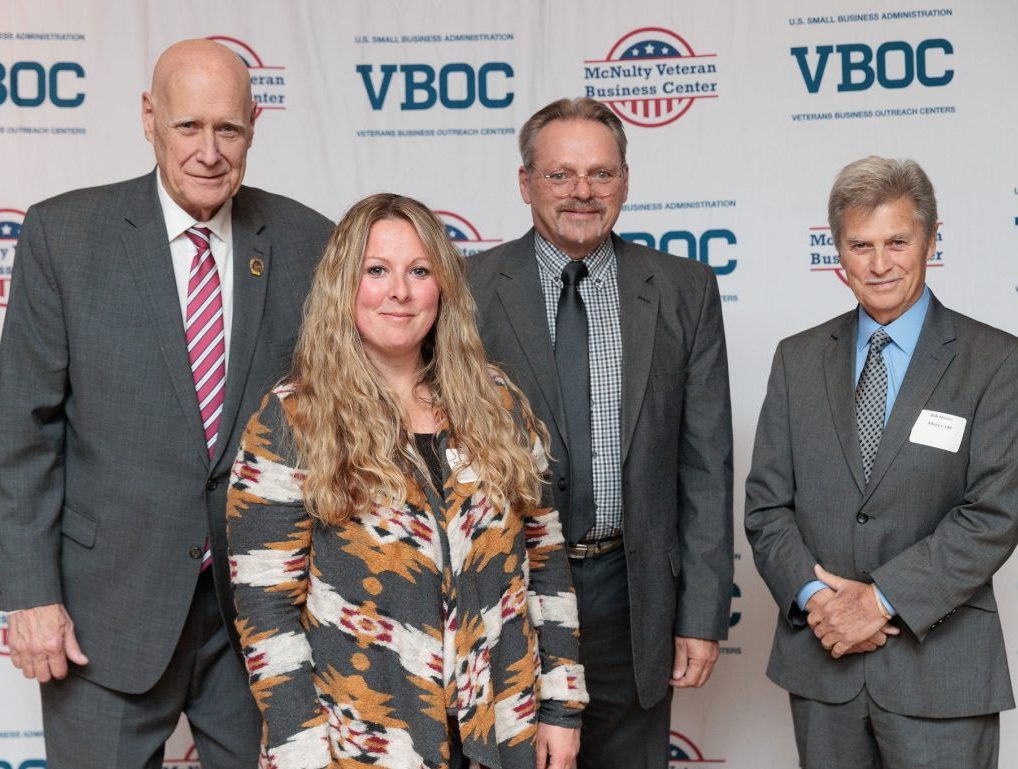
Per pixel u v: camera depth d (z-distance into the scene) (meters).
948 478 2.08
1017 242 3.12
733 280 3.22
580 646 2.30
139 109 3.21
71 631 2.03
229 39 3.23
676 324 2.33
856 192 2.08
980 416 2.07
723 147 3.21
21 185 3.19
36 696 3.19
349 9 3.25
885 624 2.06
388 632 1.65
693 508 2.35
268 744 1.65
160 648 2.02
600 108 2.30
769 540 2.23
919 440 2.08
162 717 2.10
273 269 2.13
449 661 1.67
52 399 2.01
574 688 1.88
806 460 2.20
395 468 1.67
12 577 1.98
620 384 2.27
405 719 1.65
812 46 3.18
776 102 3.20
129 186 2.10
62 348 2.00
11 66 3.19
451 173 3.27
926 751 2.05
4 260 3.20
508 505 1.79
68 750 2.07
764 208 3.21
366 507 1.66
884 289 2.09
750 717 3.21
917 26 3.15
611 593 2.29
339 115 3.26
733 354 3.22
